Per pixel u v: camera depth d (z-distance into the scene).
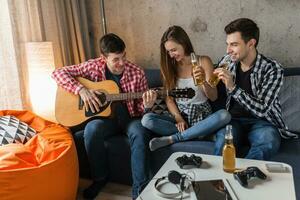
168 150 1.95
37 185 1.62
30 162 1.70
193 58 1.84
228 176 1.34
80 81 2.25
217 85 2.12
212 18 2.56
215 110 2.16
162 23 2.74
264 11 2.39
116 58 2.11
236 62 1.96
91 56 3.05
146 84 2.29
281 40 2.40
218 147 1.77
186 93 1.96
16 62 2.25
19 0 2.30
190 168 1.42
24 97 2.35
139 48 2.89
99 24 2.98
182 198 1.20
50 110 2.38
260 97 1.80
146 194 1.25
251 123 1.94
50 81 2.35
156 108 2.25
